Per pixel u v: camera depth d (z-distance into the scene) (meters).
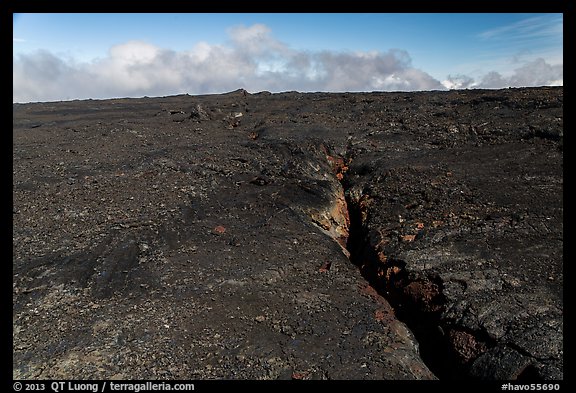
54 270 8.52
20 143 18.47
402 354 6.95
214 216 11.00
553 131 14.29
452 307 7.30
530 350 6.15
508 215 9.66
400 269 8.62
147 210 10.99
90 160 14.93
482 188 11.14
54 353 6.62
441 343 7.12
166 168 13.77
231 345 6.93
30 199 11.62
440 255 8.59
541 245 8.46
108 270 8.62
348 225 12.23
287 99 30.09
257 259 9.34
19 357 6.54
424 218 10.20
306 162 14.82
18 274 8.35
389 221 10.48
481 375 6.28
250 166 14.34
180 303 7.84
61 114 27.95
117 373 6.30
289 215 11.30
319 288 8.62
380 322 7.69
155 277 8.52
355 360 6.71
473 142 15.34
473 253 8.51
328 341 7.11
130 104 32.44
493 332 6.59
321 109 24.36
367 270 9.50
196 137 19.11
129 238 9.67
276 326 7.40
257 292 8.27
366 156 15.40
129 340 6.92
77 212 10.84
